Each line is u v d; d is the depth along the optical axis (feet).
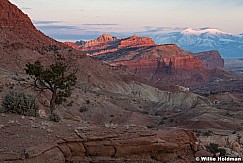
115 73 481.05
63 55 418.10
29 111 59.77
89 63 440.86
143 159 45.75
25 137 43.88
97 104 233.35
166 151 47.85
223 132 158.81
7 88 168.96
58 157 41.11
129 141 46.03
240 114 263.29
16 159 38.22
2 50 345.51
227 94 450.71
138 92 449.89
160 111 307.37
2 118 50.39
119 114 229.25
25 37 455.22
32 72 91.40
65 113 173.06
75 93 241.96
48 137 44.45
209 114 237.25
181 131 52.26
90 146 44.62
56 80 91.04
